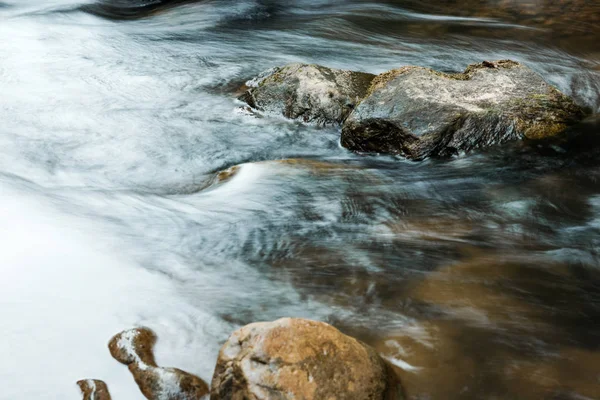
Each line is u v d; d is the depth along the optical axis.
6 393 2.95
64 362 3.14
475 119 6.30
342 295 3.77
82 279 3.88
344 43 10.81
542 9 12.49
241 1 14.34
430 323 3.48
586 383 3.03
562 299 3.76
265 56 10.05
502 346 3.30
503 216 5.01
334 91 7.40
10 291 3.70
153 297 3.73
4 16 13.22
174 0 15.73
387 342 3.31
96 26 12.72
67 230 4.52
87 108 7.88
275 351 2.64
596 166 5.95
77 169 6.13
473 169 5.98
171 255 4.26
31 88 8.56
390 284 3.89
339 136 7.02
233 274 4.04
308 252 4.33
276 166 5.84
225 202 5.21
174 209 5.07
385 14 12.62
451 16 12.45
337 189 5.42
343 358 2.71
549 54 10.02
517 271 4.08
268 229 4.69
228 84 8.75
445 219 4.93
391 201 5.23
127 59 9.99
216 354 3.21
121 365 3.10
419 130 6.25
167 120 7.54
